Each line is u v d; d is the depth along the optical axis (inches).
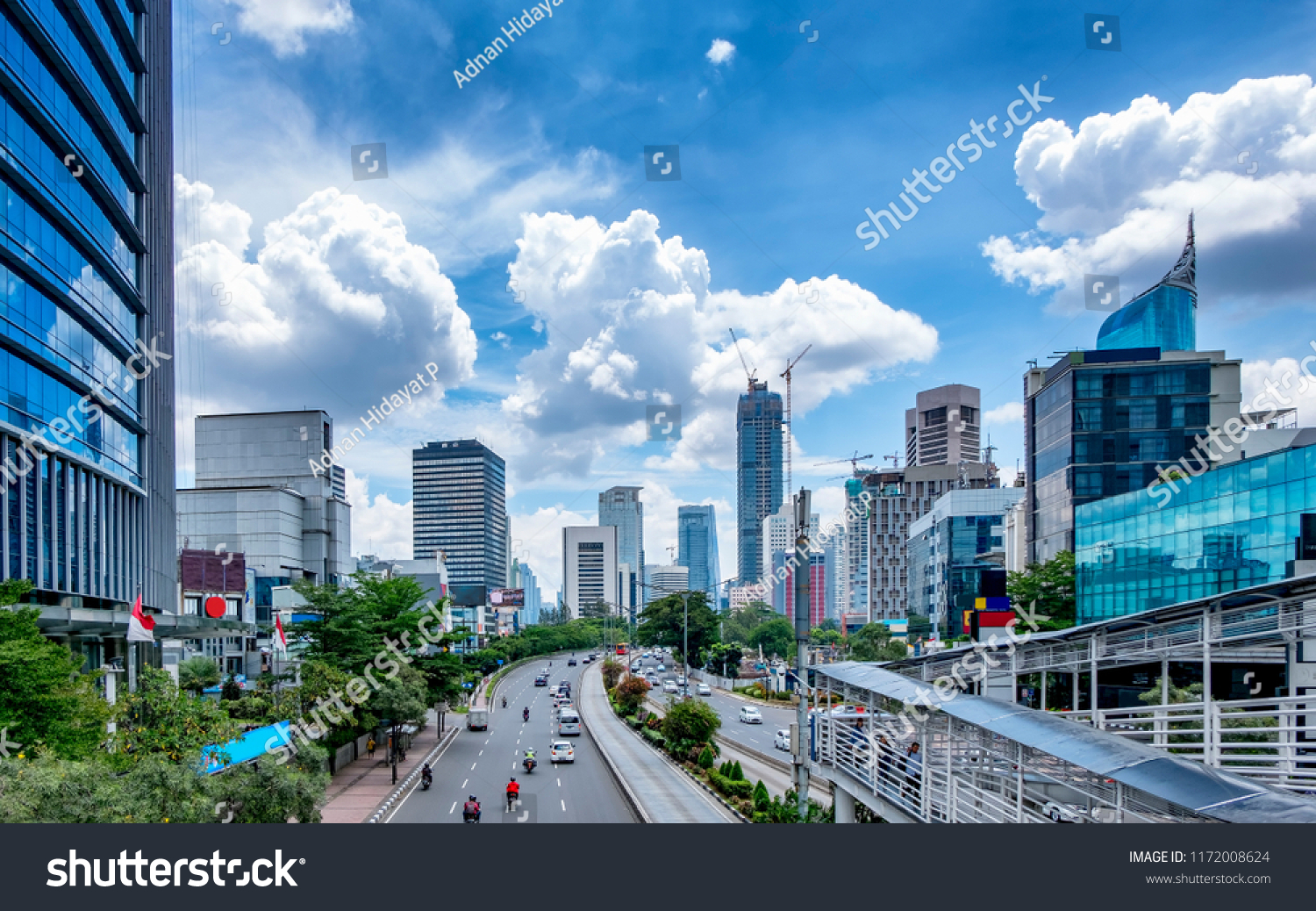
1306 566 1421.0
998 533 4256.9
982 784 823.1
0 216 1412.4
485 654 3959.2
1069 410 2947.8
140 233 2063.2
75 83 1640.0
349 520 3959.2
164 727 992.9
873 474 7327.8
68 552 1676.9
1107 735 630.5
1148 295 3572.8
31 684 856.9
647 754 2114.9
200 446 3870.6
